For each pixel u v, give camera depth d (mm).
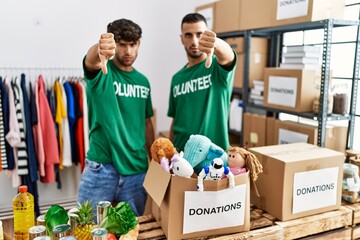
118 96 1771
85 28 3127
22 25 2893
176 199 1283
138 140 1883
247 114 2754
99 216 1338
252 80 2811
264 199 1632
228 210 1349
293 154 1622
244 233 1396
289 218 1549
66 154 2836
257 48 2785
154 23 3412
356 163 1957
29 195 1321
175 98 1965
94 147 1828
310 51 2172
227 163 1407
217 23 3025
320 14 2027
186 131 1854
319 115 2076
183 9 3496
